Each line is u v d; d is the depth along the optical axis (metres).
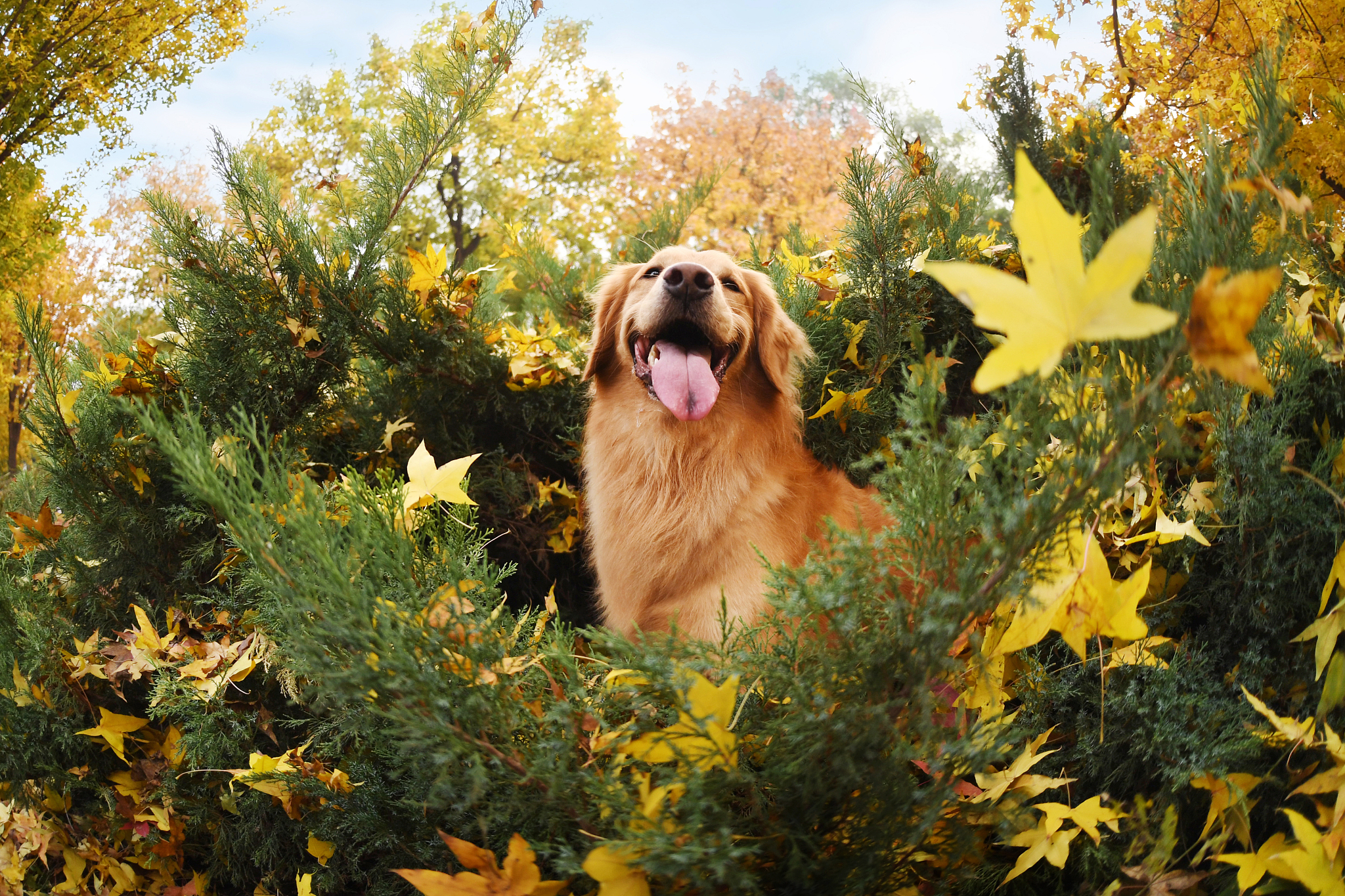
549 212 24.44
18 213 16.55
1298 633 1.87
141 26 17.06
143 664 2.58
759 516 2.88
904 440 3.03
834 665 1.38
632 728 1.52
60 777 2.72
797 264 4.09
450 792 1.42
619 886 1.32
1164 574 2.11
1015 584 1.24
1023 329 0.75
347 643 1.46
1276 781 1.62
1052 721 2.03
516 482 3.77
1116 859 1.71
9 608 2.84
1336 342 2.16
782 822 1.44
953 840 1.54
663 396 2.88
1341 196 2.42
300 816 2.26
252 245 3.34
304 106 24.16
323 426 3.50
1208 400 1.28
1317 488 1.91
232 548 2.75
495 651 1.54
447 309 3.62
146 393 3.19
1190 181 1.45
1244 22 3.60
